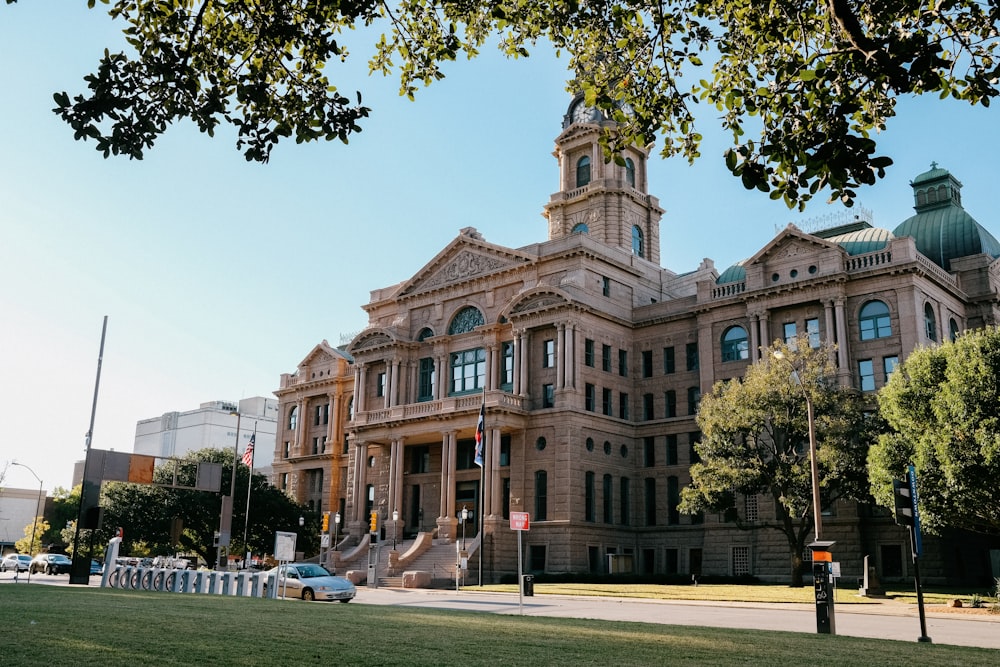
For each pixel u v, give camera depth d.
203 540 81.94
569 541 62.78
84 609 18.27
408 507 75.06
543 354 68.81
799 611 36.38
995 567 56.50
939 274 59.41
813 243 62.00
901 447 42.06
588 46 15.73
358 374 81.25
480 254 76.56
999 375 38.19
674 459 68.88
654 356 71.88
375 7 14.65
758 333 63.88
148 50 13.10
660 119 15.27
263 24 13.61
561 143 85.00
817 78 11.30
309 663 10.78
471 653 12.41
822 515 57.75
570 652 12.95
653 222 82.94
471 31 16.38
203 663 10.41
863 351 58.44
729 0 14.77
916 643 17.86
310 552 85.25
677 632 18.00
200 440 154.25
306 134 13.75
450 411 67.56
